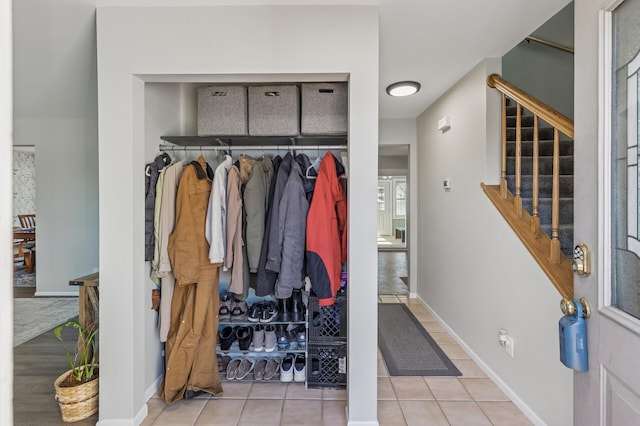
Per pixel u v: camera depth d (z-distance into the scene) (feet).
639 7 2.59
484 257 7.30
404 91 8.81
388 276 17.49
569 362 3.11
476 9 5.38
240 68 5.32
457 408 6.01
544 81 9.55
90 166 12.17
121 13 5.31
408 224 13.24
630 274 2.67
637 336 2.47
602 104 2.86
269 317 6.86
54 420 5.61
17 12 5.07
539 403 5.42
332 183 6.21
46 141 12.14
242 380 6.96
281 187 6.11
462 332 8.51
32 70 6.66
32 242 17.12
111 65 5.32
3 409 1.25
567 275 4.89
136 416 5.52
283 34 5.31
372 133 5.33
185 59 5.32
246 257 6.46
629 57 2.68
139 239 5.64
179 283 5.83
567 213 6.63
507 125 8.30
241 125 6.52
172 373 6.08
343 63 5.31
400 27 5.91
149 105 6.27
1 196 1.23
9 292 1.25
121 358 5.43
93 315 6.66
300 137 6.57
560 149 7.81
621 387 2.63
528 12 5.44
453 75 8.20
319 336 6.75
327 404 6.17
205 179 6.29
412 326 10.02
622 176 2.77
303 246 6.03
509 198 6.80
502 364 6.57
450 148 9.20
